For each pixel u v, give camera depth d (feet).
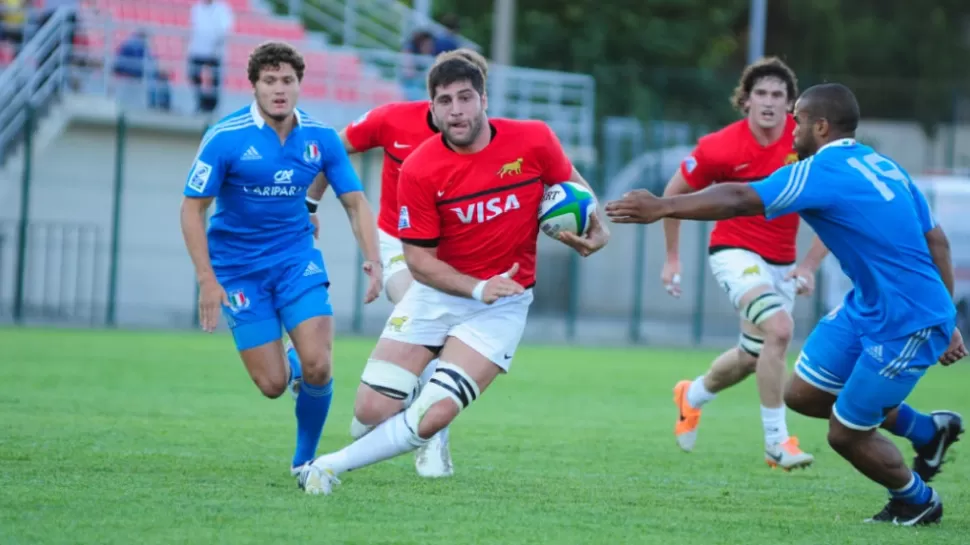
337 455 74.49
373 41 333.21
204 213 78.13
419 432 72.08
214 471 82.38
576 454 99.35
